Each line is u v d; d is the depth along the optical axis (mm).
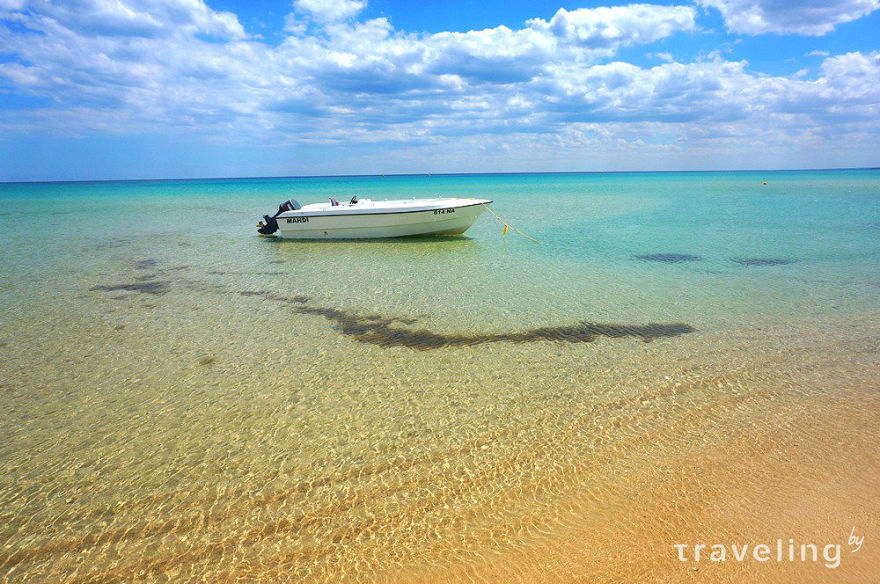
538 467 5148
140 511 4598
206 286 13023
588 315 10266
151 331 9539
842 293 11852
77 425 6121
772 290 12180
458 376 7438
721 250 17828
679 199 44969
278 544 4148
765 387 6984
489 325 9719
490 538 4141
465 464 5223
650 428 5902
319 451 5508
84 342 8961
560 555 3916
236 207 40969
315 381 7305
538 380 7270
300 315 10484
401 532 4246
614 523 4281
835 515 4328
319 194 58156
